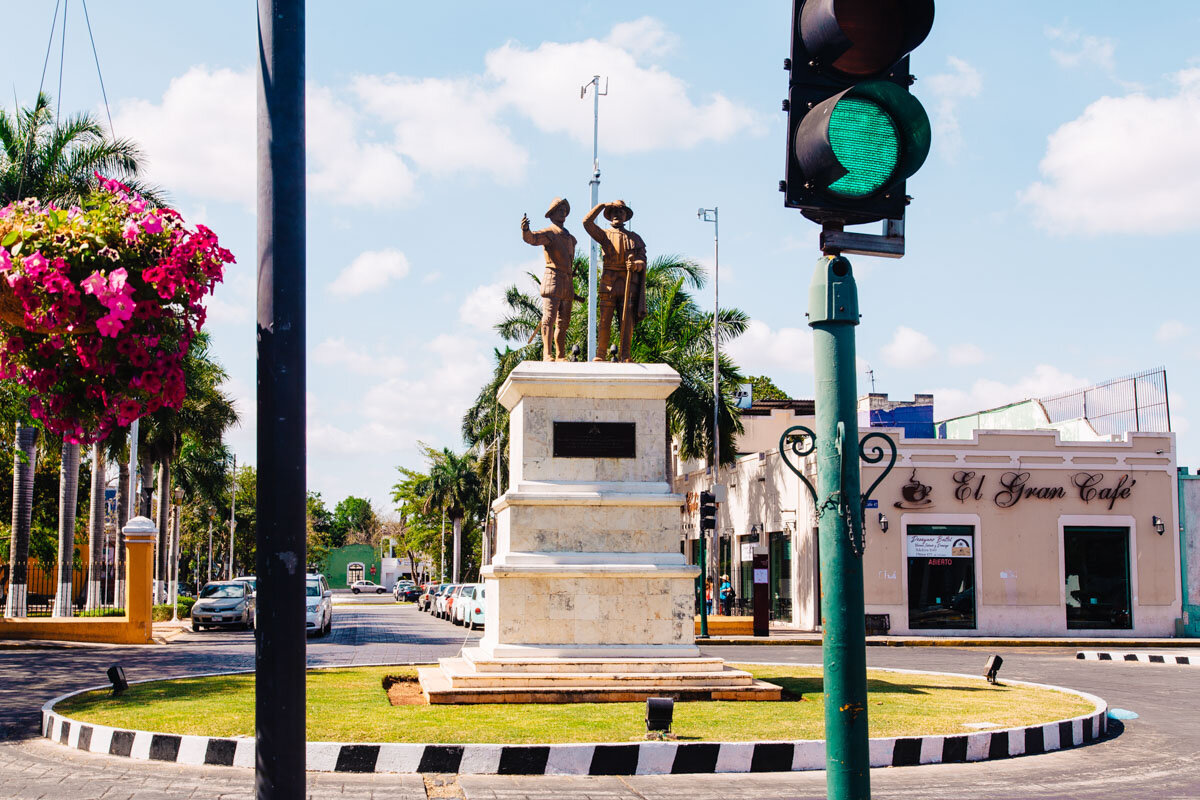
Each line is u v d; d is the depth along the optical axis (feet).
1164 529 111.65
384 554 447.42
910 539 106.73
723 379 120.47
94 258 16.67
